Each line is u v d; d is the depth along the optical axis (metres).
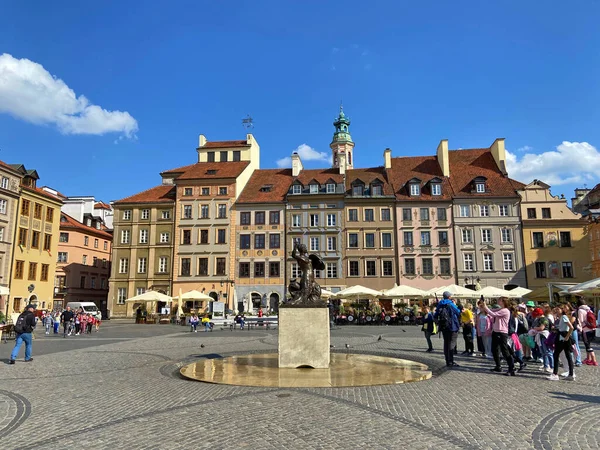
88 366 14.77
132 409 8.88
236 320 36.25
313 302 14.05
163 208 57.50
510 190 52.91
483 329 16.27
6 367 14.69
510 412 8.57
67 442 6.93
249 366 14.29
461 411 8.62
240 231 55.31
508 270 50.97
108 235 70.88
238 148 63.44
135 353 18.28
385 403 9.23
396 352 18.20
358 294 39.44
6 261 45.09
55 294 61.03
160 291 55.69
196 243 55.78
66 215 65.00
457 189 54.41
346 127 107.06
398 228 53.22
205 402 9.38
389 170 58.28
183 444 6.78
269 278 53.97
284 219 54.97
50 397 10.05
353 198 53.97
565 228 50.88
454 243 52.25
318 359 13.78
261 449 6.53
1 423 7.99
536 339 14.61
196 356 17.19
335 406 8.96
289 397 9.77
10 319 29.77
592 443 6.82
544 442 6.85
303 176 59.34
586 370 13.86
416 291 39.09
